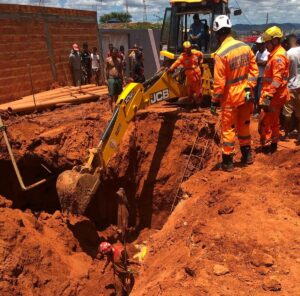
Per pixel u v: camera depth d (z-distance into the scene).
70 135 10.53
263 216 5.65
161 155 10.69
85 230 9.78
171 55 12.49
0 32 13.00
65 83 16.95
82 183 7.34
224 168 7.84
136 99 8.73
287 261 4.64
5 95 13.09
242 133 7.83
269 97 7.65
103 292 8.16
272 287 4.20
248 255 4.84
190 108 11.80
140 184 10.65
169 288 4.53
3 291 6.89
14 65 13.62
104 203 10.74
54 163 10.36
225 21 7.02
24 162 10.55
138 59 21.00
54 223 9.45
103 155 7.84
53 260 8.23
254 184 6.84
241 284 4.36
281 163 7.66
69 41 17.41
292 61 8.77
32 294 7.28
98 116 11.07
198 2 11.81
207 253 5.03
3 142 10.41
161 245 6.60
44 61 15.45
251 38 16.22
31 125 10.82
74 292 7.88
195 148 10.53
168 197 10.54
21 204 11.27
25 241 8.04
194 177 8.68
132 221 10.80
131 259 8.91
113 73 12.63
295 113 9.11
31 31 14.66
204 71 11.67
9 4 13.50
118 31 28.28
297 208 5.82
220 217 5.86
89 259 9.17
